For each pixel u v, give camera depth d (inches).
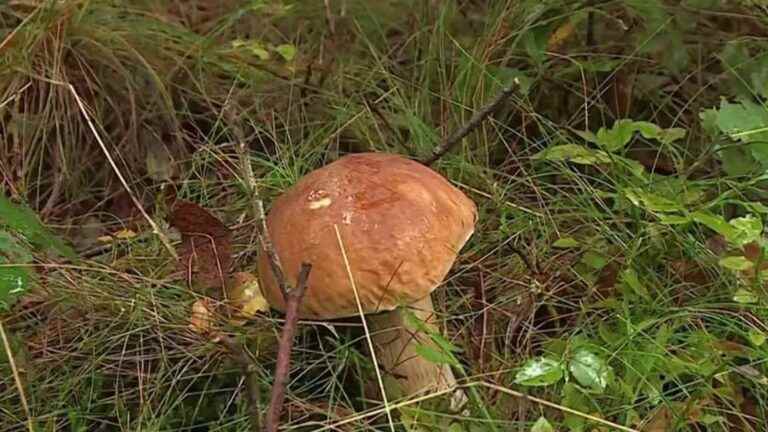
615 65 47.2
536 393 38.1
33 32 47.5
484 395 38.3
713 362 37.9
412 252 35.8
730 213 42.9
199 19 52.9
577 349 37.1
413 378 38.1
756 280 37.8
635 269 40.9
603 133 42.5
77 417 39.4
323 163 47.1
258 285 39.0
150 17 51.3
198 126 49.8
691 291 40.6
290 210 36.6
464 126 41.8
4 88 47.1
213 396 40.1
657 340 38.1
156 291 42.0
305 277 35.1
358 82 49.3
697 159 44.5
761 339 36.9
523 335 40.4
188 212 40.3
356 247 35.7
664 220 39.1
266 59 49.7
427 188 36.8
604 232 42.1
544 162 45.3
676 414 36.9
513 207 43.6
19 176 46.8
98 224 46.6
